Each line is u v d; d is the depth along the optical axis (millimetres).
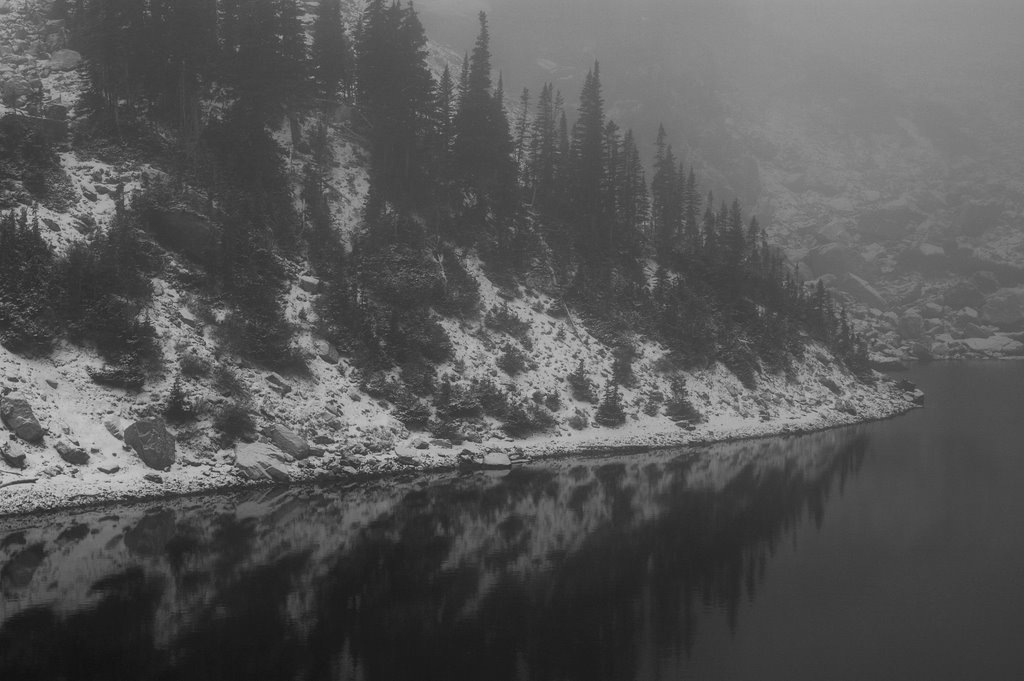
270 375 48938
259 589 27531
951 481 49531
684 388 67312
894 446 62656
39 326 41938
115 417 41312
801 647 24219
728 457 57219
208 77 66438
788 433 68625
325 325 53781
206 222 52562
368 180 67562
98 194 52375
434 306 61125
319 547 32875
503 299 66000
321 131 67312
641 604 27703
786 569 32125
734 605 28000
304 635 23750
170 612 25062
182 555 30875
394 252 61031
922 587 30312
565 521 38812
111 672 20609
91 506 37031
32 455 37406
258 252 54094
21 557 29812
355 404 51375
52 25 71188
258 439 45344
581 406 61438
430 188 70062
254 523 36062
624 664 22656
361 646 23109
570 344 66125
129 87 60375
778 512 41438
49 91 61344
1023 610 27953
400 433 51188
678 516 40219
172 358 45781
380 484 45469
